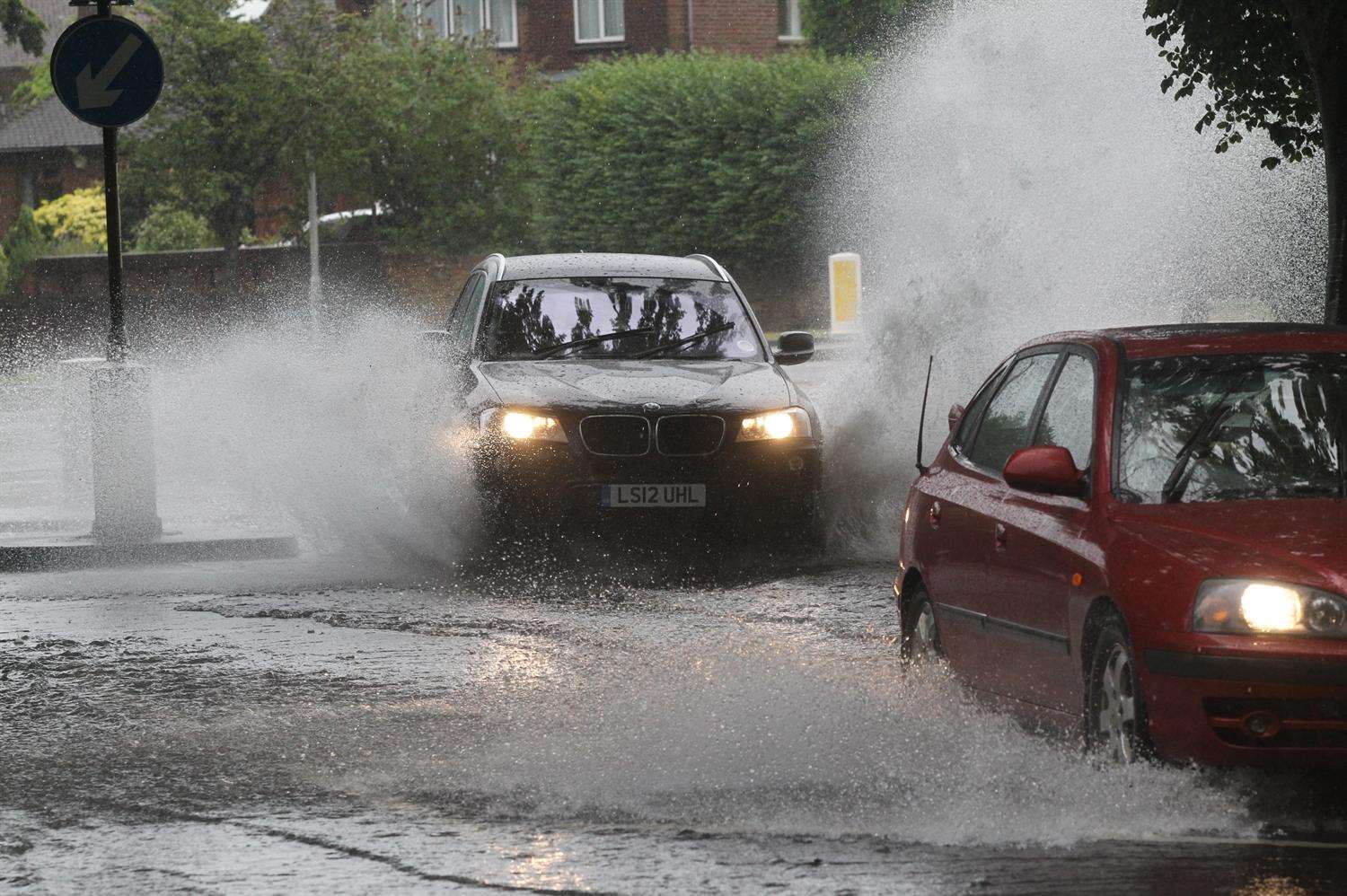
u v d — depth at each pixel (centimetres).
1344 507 1329
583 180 9262
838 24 10038
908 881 1134
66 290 9688
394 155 9269
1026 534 1450
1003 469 1549
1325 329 1531
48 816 1369
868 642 2036
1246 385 1440
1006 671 1499
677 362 2750
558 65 11544
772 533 2583
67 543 2762
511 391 2577
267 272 9356
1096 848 1202
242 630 2192
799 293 9088
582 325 2791
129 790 1448
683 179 9088
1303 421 1412
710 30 11369
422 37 9719
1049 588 1404
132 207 9775
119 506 2800
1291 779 1308
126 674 1939
